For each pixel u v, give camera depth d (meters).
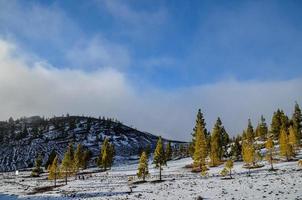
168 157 136.25
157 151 77.69
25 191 78.12
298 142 103.44
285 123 119.06
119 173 99.62
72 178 99.19
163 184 65.88
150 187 64.19
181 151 167.25
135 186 68.31
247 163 80.62
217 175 72.81
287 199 36.81
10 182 102.19
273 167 74.31
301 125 111.06
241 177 63.62
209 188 52.50
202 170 81.31
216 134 98.50
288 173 60.91
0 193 75.69
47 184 89.94
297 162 77.25
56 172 92.06
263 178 56.97
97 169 122.38
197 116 103.56
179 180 70.31
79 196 61.72
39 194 69.81
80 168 126.75
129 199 49.81
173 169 94.44
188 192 50.81
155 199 47.12
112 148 124.44
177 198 46.16
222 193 46.06
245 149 79.69
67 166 89.50
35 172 118.88
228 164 66.19
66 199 59.31
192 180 67.31
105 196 58.41
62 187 79.44
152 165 111.56
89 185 77.75
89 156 133.38
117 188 68.31
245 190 46.41
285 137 84.75
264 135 129.12
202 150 85.88
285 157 88.19
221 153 101.00
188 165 97.69
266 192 42.69
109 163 117.00
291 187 44.19
